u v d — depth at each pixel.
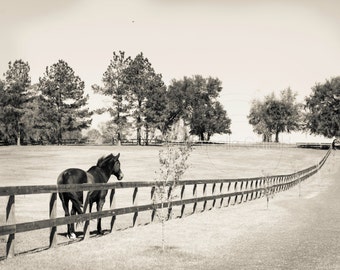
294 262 11.24
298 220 19.61
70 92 102.12
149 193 34.34
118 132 101.12
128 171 55.59
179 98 134.12
